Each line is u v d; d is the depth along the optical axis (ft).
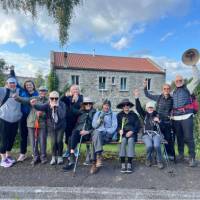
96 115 23.68
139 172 22.24
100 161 22.17
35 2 41.88
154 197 18.54
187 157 26.25
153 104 24.82
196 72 25.29
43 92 24.08
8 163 22.79
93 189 19.08
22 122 23.89
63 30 43.57
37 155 23.59
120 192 18.75
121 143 22.72
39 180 20.44
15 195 18.44
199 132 36.50
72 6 43.73
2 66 67.51
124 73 119.03
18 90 23.79
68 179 20.75
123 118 23.89
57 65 110.42
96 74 115.85
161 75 122.42
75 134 22.93
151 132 24.12
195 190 19.43
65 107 23.70
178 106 24.03
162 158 24.45
